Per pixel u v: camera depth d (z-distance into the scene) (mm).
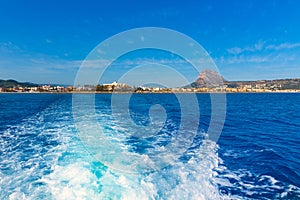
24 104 42156
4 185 5789
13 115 23656
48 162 7801
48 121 18812
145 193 5297
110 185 5730
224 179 6527
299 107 39156
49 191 5418
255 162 8266
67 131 14109
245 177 6746
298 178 6754
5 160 8055
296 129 16719
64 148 9789
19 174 6617
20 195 5219
